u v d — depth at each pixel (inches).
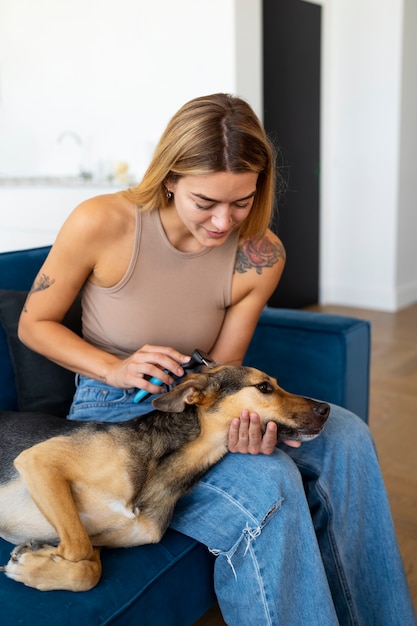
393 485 90.7
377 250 196.9
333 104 194.7
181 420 52.6
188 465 51.9
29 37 183.3
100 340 59.0
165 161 50.9
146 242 55.7
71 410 59.8
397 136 184.4
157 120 165.2
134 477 49.8
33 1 179.3
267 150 51.5
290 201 185.9
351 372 77.4
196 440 52.4
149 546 50.2
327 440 57.6
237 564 49.2
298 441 54.7
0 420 55.8
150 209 55.2
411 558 73.9
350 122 192.7
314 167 193.2
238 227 59.2
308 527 50.0
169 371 55.4
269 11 165.9
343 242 203.3
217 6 149.0
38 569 43.3
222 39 150.1
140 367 51.9
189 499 53.1
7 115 194.7
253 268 60.3
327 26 187.5
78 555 43.6
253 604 48.5
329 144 198.1
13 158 197.0
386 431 108.9
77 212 55.3
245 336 63.4
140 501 49.8
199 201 50.1
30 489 46.0
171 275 57.0
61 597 43.1
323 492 55.5
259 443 52.2
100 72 172.1
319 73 188.1
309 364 77.9
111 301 57.2
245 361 82.7
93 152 178.9
